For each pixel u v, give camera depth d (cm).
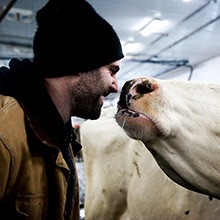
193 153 116
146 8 559
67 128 116
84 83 108
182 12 589
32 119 103
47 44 104
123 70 1064
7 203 101
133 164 206
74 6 106
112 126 230
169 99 114
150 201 190
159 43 805
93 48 105
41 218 106
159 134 109
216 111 116
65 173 109
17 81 105
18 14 559
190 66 1047
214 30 702
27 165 100
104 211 228
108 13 579
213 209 157
